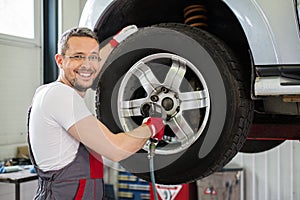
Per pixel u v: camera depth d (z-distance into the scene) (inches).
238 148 58.3
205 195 169.2
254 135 69.6
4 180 133.9
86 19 66.4
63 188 62.7
